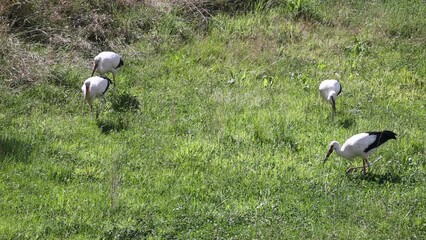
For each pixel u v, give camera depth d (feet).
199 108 78.64
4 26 85.46
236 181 63.72
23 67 81.05
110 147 68.28
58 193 59.67
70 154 66.54
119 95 79.61
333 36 102.47
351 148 64.39
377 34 103.14
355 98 84.33
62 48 88.58
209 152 68.54
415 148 71.72
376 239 55.16
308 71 91.71
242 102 80.33
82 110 76.74
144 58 90.43
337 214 58.49
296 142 71.46
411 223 57.41
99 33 92.58
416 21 107.55
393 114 80.28
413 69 94.22
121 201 58.70
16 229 53.83
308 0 109.81
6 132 69.51
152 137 71.36
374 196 61.46
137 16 96.94
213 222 57.06
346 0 112.98
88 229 55.06
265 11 106.01
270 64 92.12
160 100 80.18
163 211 58.23
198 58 92.12
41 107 76.23
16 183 60.59
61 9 92.89
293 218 58.03
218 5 105.40
